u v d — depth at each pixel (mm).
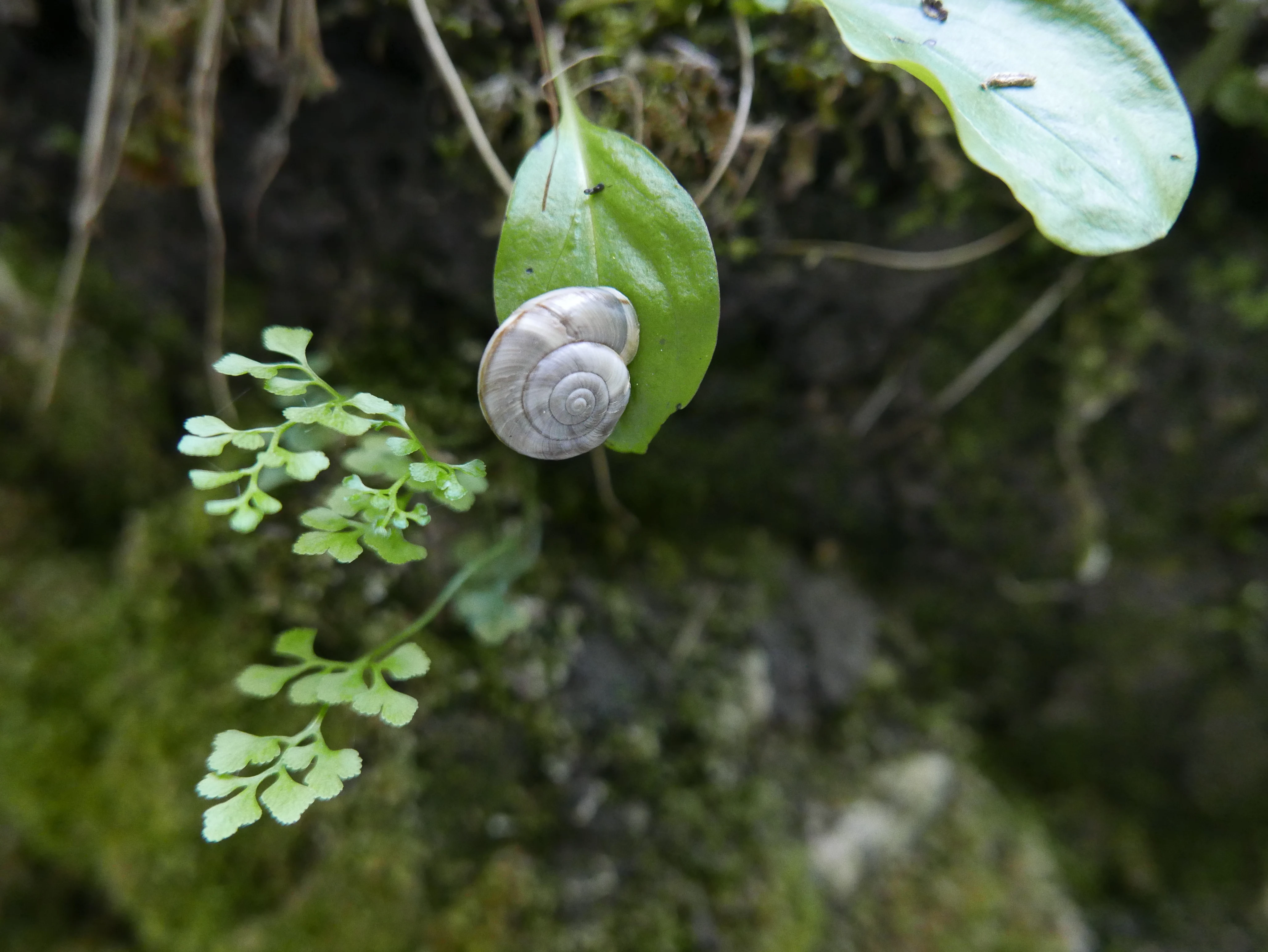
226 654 116
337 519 77
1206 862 149
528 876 117
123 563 126
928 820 138
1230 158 111
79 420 128
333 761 75
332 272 122
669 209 82
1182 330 119
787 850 127
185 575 119
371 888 112
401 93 105
